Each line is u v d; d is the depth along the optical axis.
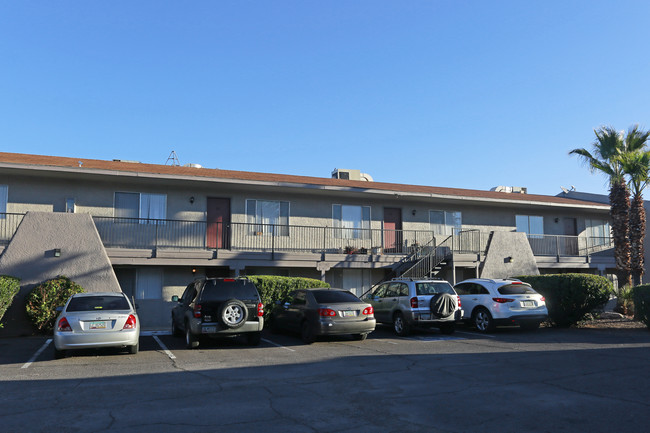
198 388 7.85
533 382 8.16
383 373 9.03
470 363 10.03
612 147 22.12
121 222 19.34
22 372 9.34
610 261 26.89
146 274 19.66
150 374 9.08
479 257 22.41
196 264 18.67
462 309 16.12
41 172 17.67
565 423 5.92
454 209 25.50
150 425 5.89
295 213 22.25
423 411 6.45
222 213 21.09
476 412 6.41
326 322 13.16
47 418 6.20
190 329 12.62
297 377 8.72
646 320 15.54
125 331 10.93
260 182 20.03
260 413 6.39
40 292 15.16
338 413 6.38
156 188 20.11
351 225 23.27
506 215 26.69
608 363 9.88
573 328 16.70
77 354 11.62
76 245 16.31
